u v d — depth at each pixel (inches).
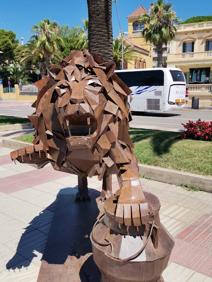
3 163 307.1
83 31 1453.0
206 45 1254.3
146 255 85.7
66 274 123.5
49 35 1373.0
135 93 779.4
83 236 149.7
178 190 228.7
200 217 184.7
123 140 115.6
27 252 147.8
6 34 1811.0
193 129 323.9
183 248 151.0
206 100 1140.5
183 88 776.9
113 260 86.2
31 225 174.9
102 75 102.7
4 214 190.1
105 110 100.7
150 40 1175.0
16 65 1868.8
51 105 104.3
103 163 104.0
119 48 1309.1
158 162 264.1
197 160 255.4
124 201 90.1
